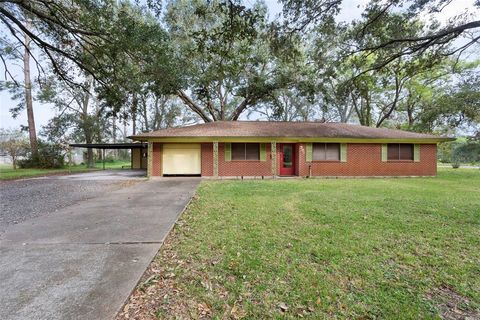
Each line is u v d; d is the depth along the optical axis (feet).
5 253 10.09
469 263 9.74
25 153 67.31
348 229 13.60
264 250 10.81
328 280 8.44
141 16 47.93
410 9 27.45
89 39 35.06
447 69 60.64
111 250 10.48
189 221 15.21
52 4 29.84
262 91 65.05
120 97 38.93
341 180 38.22
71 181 36.94
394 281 8.43
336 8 27.37
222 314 6.71
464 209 18.06
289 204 19.89
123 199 22.15
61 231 12.94
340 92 44.52
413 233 12.98
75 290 7.43
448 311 6.95
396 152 44.29
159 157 42.19
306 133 43.88
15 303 6.76
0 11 28.89
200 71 58.65
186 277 8.53
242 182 35.58
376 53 36.37
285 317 6.63
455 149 65.05
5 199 22.31
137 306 6.88
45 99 69.00
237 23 19.67
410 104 72.95
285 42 30.94
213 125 49.08
